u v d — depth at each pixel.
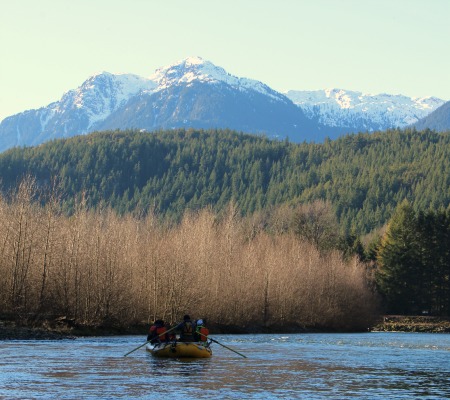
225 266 121.06
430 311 182.88
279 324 129.25
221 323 114.94
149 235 118.06
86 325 93.38
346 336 116.94
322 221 193.62
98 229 101.06
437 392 47.25
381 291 182.00
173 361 60.62
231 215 140.25
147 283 105.06
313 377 52.91
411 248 182.00
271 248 142.88
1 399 41.53
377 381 51.66
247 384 48.72
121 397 42.84
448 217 184.25
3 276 92.56
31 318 89.88
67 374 50.69
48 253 94.69
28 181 102.62
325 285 146.25
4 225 96.38
